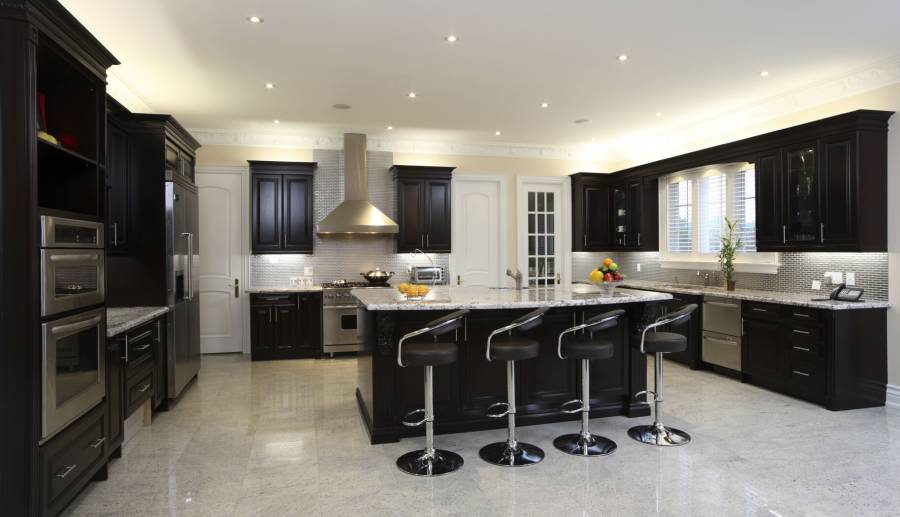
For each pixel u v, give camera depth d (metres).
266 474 3.09
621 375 4.13
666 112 5.92
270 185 6.64
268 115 5.96
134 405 3.62
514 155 7.78
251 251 6.63
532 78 4.71
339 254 7.09
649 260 7.43
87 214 2.90
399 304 3.49
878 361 4.40
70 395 2.56
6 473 2.25
